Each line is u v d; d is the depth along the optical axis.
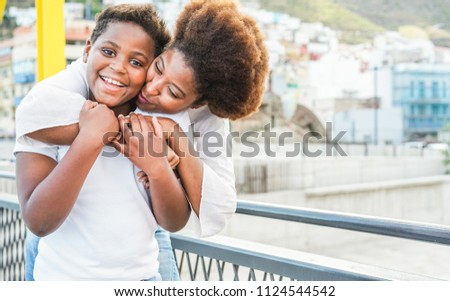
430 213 12.20
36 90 1.23
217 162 1.44
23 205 1.21
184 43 1.26
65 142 1.23
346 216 1.58
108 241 1.29
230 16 1.28
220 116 1.40
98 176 1.28
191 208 1.40
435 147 17.73
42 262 1.34
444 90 28.50
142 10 1.27
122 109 1.38
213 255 1.91
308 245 9.12
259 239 8.44
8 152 12.68
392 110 27.38
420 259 8.71
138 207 1.32
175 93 1.27
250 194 9.34
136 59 1.25
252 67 1.30
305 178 10.35
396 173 12.79
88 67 1.26
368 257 8.88
